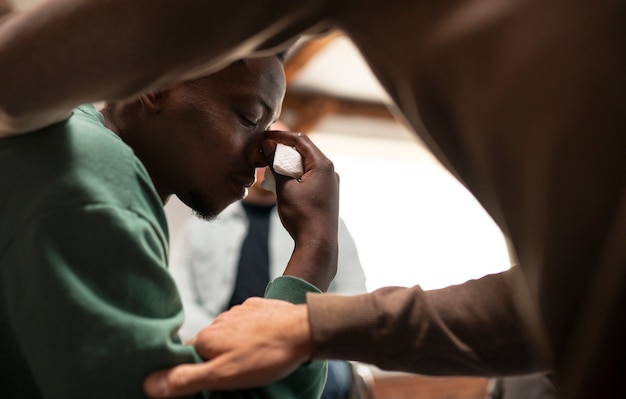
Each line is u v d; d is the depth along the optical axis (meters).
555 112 0.48
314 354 0.75
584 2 0.48
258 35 0.56
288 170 0.94
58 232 0.69
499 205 0.53
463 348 0.81
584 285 0.48
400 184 7.39
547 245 0.50
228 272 1.97
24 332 0.70
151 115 0.88
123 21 0.55
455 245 7.30
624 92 0.46
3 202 0.72
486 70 0.50
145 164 0.90
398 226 7.21
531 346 0.80
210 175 0.89
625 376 0.43
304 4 0.55
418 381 5.36
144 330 0.69
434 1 0.52
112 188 0.72
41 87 0.60
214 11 0.54
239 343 0.73
